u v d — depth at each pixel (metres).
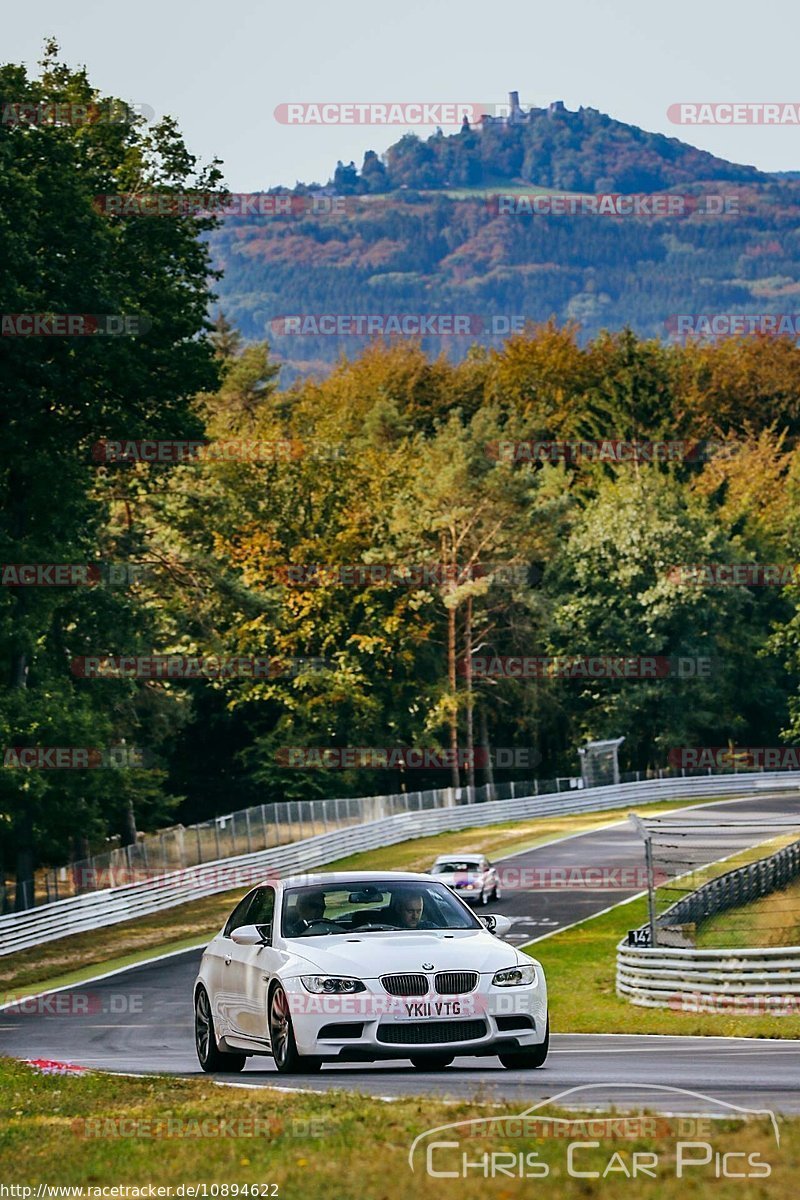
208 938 119.62
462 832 199.75
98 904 126.31
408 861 165.88
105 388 126.12
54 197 117.94
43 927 118.50
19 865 136.50
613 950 101.75
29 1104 33.53
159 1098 33.06
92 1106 32.59
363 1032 34.97
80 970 107.06
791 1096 32.25
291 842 164.50
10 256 113.00
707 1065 41.12
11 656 131.38
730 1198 20.06
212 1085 35.12
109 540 173.62
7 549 125.88
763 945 91.06
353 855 173.62
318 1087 34.06
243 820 155.38
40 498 128.50
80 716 129.88
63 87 132.62
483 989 35.75
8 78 121.50
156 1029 69.69
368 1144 24.91
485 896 126.75
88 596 151.25
